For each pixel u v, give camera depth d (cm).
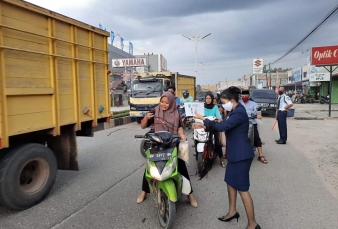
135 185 559
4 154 439
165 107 443
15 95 410
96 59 625
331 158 765
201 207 459
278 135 1179
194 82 2617
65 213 433
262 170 662
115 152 846
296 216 421
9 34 400
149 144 416
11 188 417
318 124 1540
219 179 603
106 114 671
